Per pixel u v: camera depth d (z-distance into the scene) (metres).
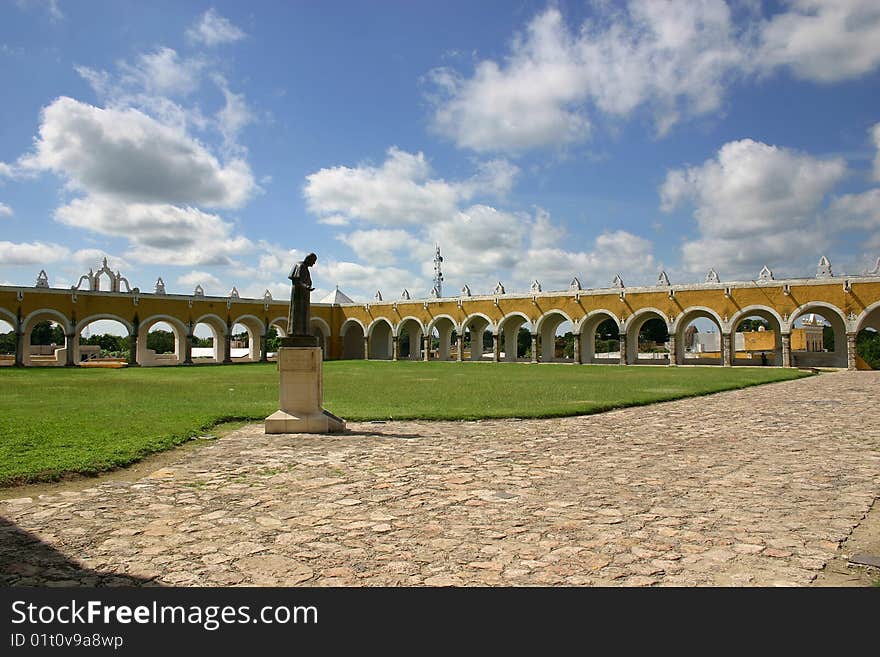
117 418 11.70
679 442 9.27
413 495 6.02
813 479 6.66
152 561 4.25
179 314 47.97
